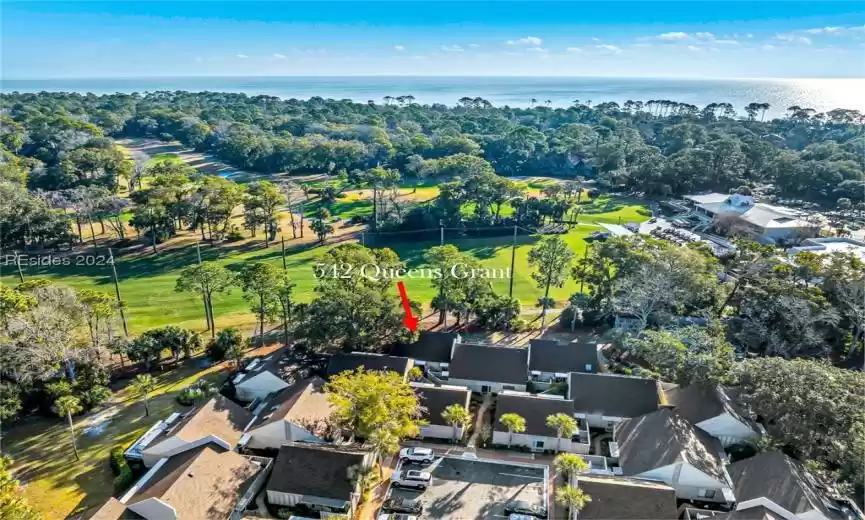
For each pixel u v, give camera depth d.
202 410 52.78
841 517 41.75
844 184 149.12
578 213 145.25
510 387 63.19
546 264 80.56
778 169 164.62
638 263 75.44
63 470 49.59
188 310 85.62
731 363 57.94
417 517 43.75
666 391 59.97
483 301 78.31
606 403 56.84
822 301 67.94
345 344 67.00
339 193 158.50
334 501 44.69
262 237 125.06
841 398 47.12
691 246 91.81
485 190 130.88
